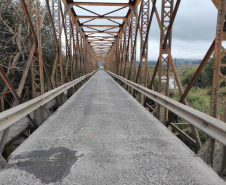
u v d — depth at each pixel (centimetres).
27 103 398
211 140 301
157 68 714
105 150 350
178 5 538
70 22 1523
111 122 530
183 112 388
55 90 634
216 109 321
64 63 1928
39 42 624
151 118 576
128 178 263
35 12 640
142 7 1023
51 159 316
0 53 766
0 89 875
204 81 2359
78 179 260
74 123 516
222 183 252
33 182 254
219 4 307
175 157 325
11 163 303
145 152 343
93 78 2691
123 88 1434
